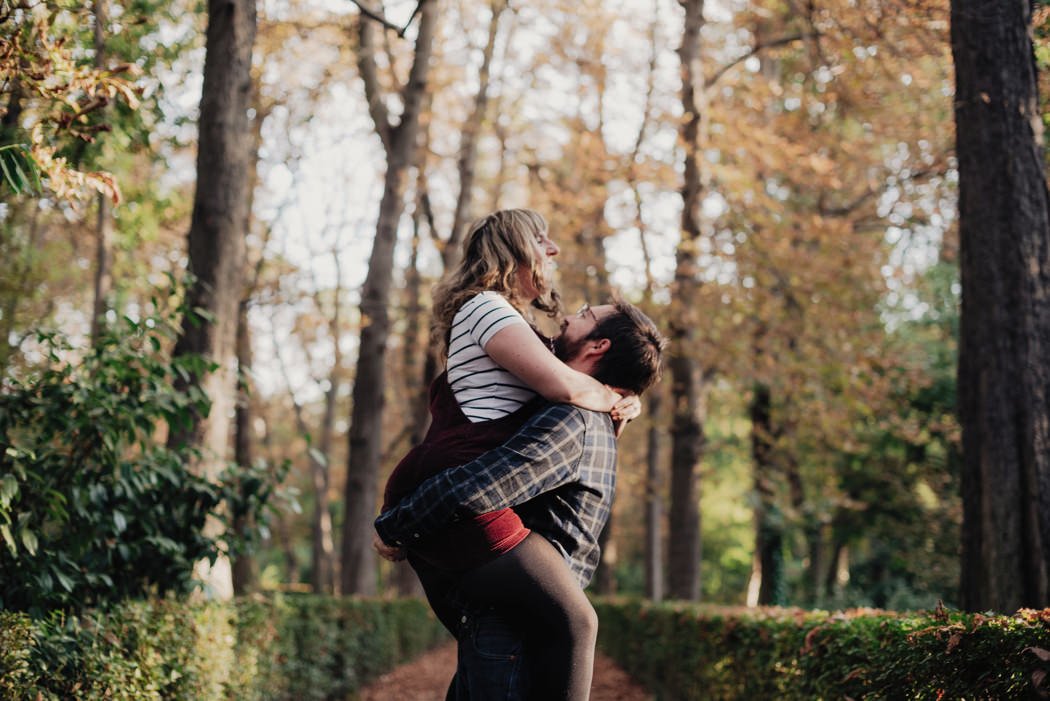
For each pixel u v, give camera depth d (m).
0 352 10.52
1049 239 6.23
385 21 9.34
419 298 26.12
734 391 18.64
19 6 4.02
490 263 2.73
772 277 15.84
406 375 25.77
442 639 24.94
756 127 16.02
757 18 16.73
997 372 6.08
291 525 34.31
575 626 2.43
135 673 4.71
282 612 8.29
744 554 38.22
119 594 5.68
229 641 6.30
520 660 2.47
